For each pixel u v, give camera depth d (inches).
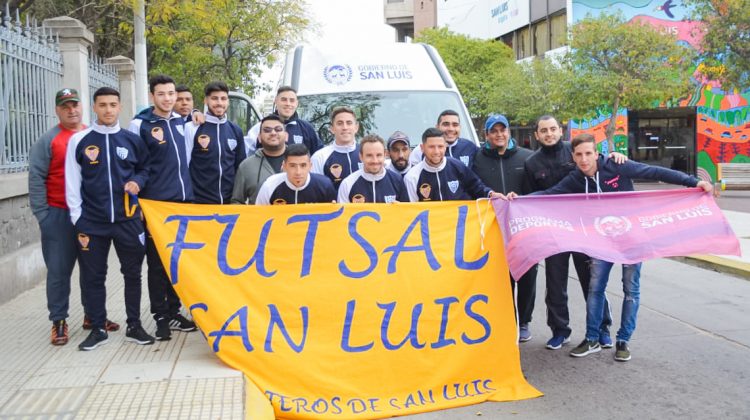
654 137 1127.6
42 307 271.0
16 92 313.3
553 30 1284.4
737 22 847.1
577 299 323.0
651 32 920.9
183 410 164.1
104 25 751.7
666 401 195.2
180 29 725.3
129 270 214.2
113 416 161.0
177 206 205.6
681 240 219.3
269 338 194.1
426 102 327.6
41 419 159.5
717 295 329.4
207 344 215.6
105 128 205.9
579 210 223.9
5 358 203.0
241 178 232.1
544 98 1033.5
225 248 203.3
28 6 542.6
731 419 181.9
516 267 212.5
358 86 332.8
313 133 280.7
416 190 230.7
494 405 194.5
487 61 1390.3
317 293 200.7
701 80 1046.4
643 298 324.5
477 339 206.4
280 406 182.5
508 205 221.1
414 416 187.5
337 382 191.6
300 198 215.2
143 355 204.2
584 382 211.9
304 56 349.1
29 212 327.3
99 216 206.1
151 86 218.7
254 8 844.0
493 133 246.2
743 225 535.5
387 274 205.2
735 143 1094.4
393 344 199.6
